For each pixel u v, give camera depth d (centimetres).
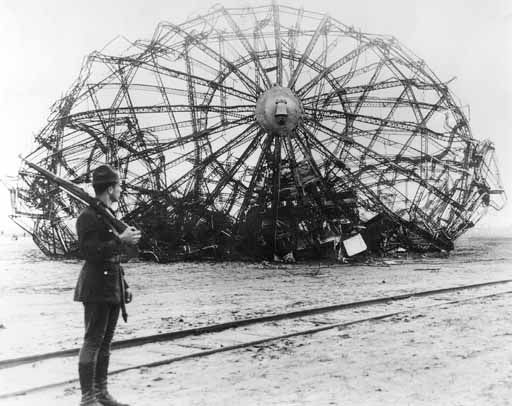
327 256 3919
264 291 2141
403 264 3531
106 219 672
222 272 3095
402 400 729
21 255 4912
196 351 1059
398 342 1115
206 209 4031
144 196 4169
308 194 3947
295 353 1039
